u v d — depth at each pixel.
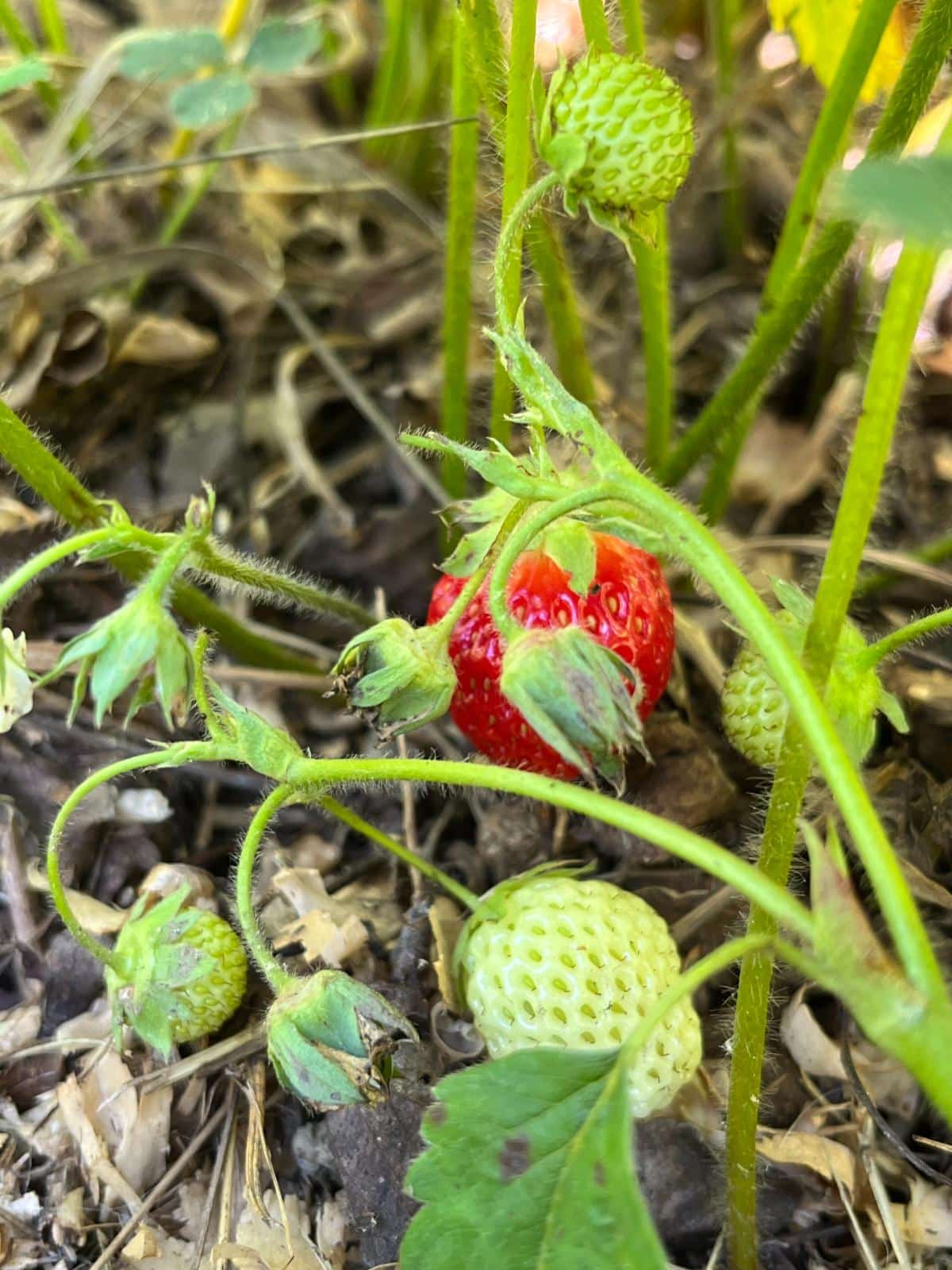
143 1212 0.12
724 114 0.21
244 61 0.18
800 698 0.08
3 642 0.10
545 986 0.12
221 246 0.21
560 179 0.10
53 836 0.11
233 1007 0.13
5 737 0.15
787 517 0.20
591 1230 0.08
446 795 0.16
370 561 0.18
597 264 0.22
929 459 0.19
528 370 0.09
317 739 0.16
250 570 0.13
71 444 0.18
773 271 0.16
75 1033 0.14
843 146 0.15
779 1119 0.13
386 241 0.22
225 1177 0.13
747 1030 0.10
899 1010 0.07
